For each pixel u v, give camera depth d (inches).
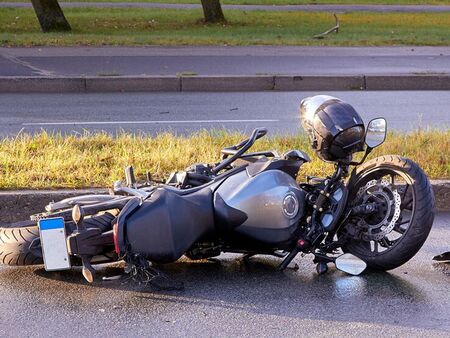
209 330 210.7
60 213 247.8
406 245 246.1
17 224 255.1
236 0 1964.8
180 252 239.8
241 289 241.1
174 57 796.0
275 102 622.2
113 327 212.5
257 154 266.8
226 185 250.2
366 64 779.4
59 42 886.4
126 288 240.4
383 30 1176.8
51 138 416.5
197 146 398.0
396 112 583.5
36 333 209.0
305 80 683.4
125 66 737.6
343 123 249.1
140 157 373.4
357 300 232.4
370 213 250.7
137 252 235.0
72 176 343.0
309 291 239.6
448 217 326.3
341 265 250.1
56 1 1111.6
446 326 214.5
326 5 1872.5
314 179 262.7
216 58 794.8
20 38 924.6
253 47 885.8
